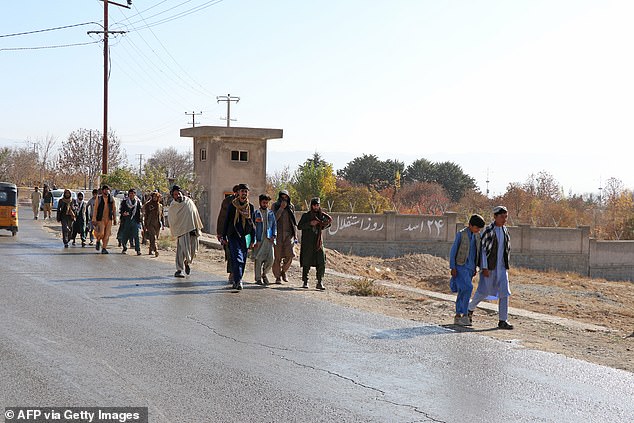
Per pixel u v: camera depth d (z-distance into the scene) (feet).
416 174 338.95
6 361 24.86
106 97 133.80
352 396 22.11
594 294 90.84
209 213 109.50
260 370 24.85
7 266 55.11
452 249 36.37
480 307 42.29
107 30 132.98
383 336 31.81
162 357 26.14
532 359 28.22
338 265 85.66
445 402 21.85
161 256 68.49
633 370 27.12
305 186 217.36
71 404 20.43
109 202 68.90
